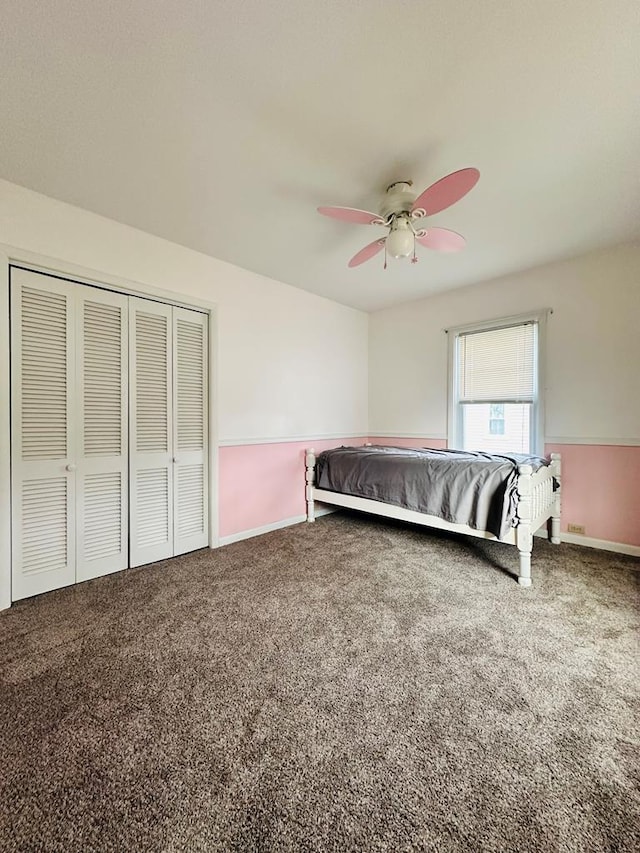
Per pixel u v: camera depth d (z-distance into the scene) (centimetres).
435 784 106
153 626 189
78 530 239
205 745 119
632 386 285
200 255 295
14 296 212
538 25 122
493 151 182
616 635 180
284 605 211
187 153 184
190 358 295
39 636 180
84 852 90
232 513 324
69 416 234
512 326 348
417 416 422
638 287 281
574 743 119
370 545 314
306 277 349
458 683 148
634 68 136
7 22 121
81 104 153
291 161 189
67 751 117
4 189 206
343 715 132
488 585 236
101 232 241
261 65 137
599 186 210
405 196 202
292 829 95
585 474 307
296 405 380
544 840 91
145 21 121
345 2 116
